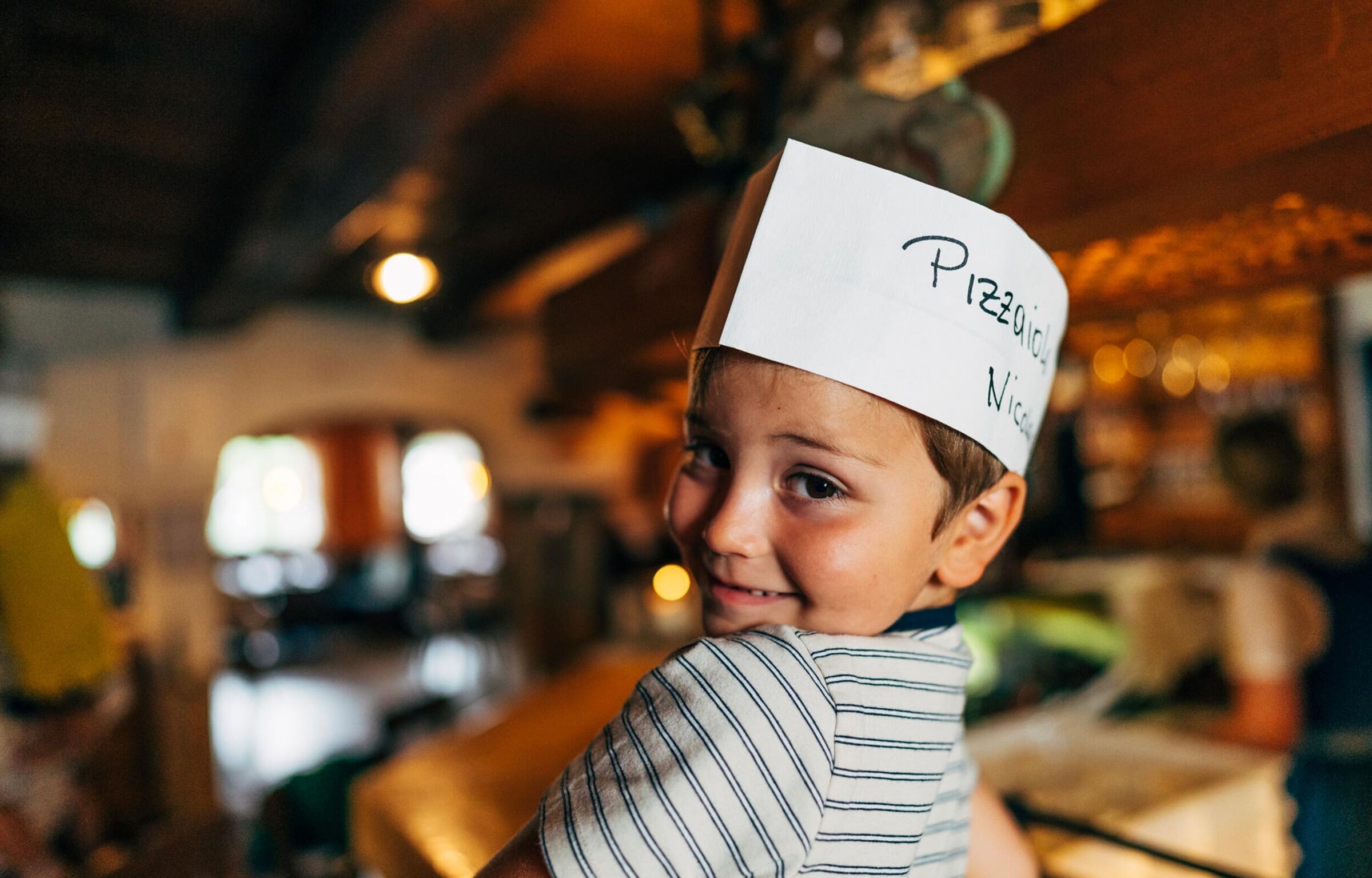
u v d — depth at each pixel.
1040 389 0.53
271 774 4.14
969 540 0.51
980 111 0.63
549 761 1.27
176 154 2.06
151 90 1.72
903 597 0.46
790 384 0.43
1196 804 1.11
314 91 1.45
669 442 4.79
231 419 3.97
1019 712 1.55
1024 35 0.75
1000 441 0.48
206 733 3.60
